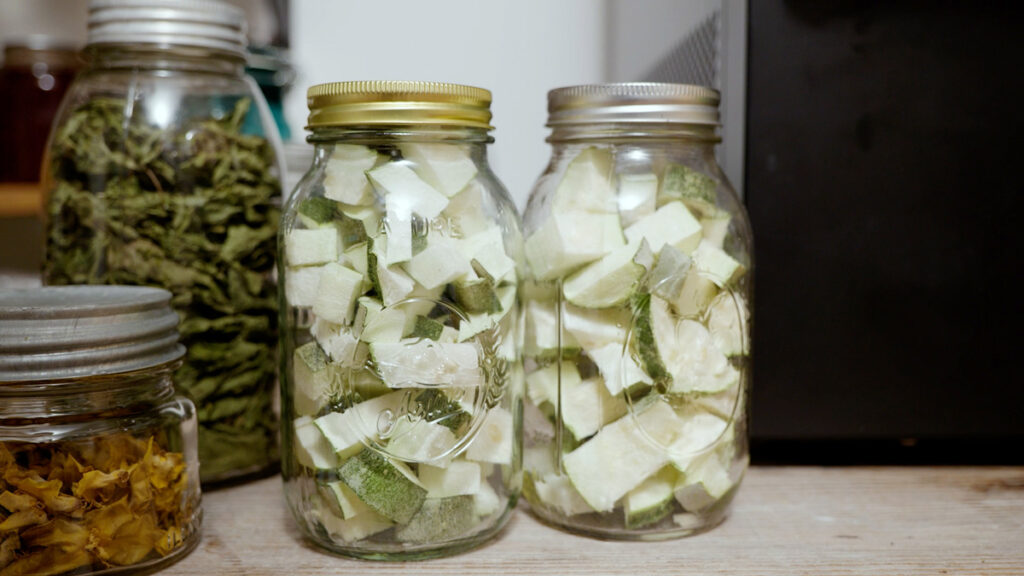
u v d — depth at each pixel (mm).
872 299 623
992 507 578
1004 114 606
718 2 623
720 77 621
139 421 493
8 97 903
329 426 489
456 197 494
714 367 527
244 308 594
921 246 618
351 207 486
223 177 578
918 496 598
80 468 462
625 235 515
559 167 552
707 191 535
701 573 478
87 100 587
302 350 503
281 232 527
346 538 495
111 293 510
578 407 521
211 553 509
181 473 505
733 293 538
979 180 613
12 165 905
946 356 630
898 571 481
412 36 931
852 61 598
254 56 783
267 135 622
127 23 574
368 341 478
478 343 493
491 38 933
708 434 529
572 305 515
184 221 567
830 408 633
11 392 454
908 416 635
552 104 545
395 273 474
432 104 472
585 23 937
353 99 471
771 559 497
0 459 458
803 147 605
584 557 501
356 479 479
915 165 610
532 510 584
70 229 581
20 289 520
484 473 509
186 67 594
